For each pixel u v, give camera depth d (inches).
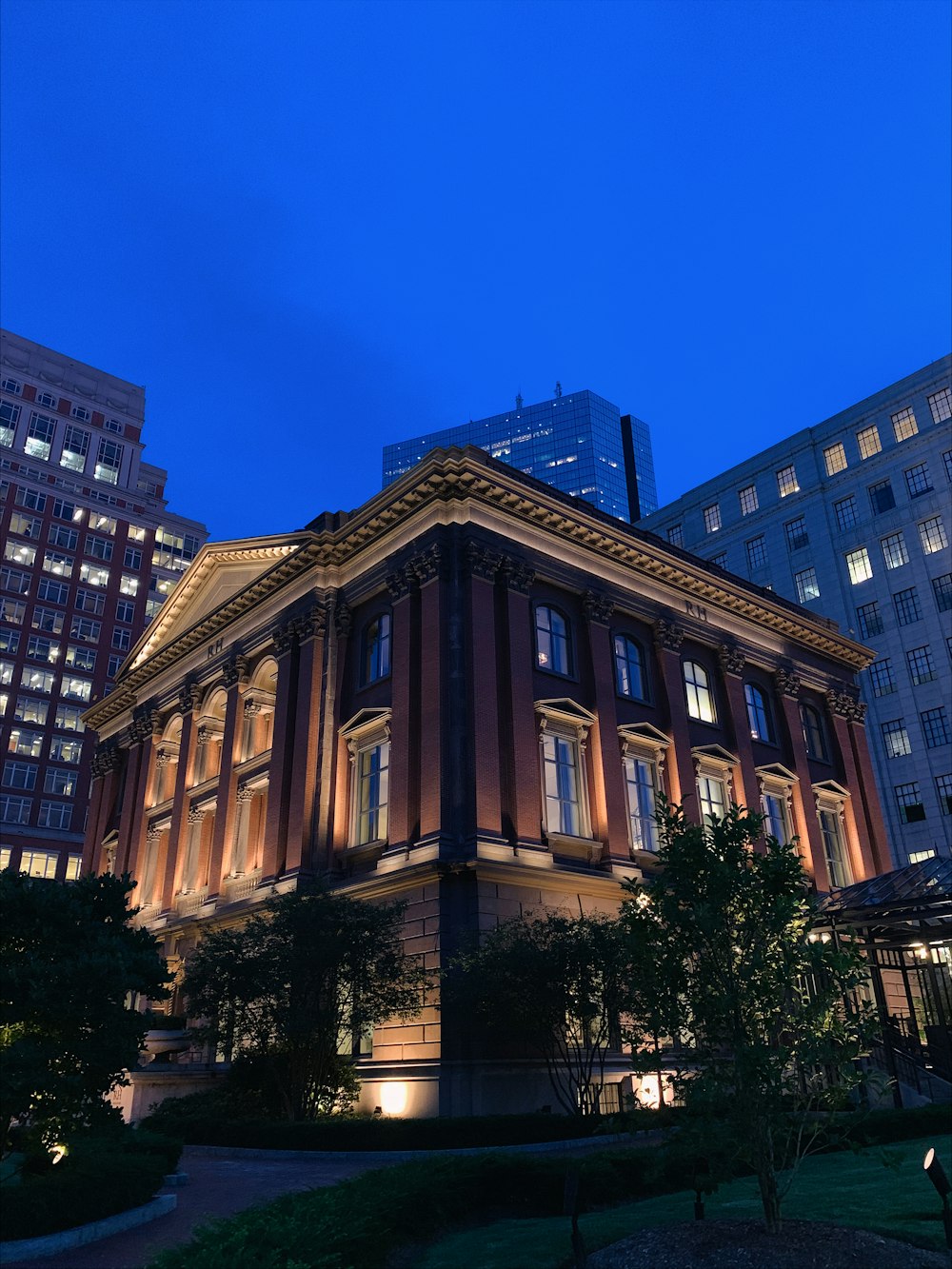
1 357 3737.7
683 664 1582.2
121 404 4010.8
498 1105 1005.2
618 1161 594.6
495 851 1126.4
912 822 2166.6
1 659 3304.6
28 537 3518.7
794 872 451.8
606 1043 1098.7
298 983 1008.9
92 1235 495.2
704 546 2859.3
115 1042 566.6
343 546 1470.2
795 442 2694.4
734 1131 413.4
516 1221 531.8
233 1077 1072.2
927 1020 1333.7
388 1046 1087.0
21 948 595.2
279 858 1344.7
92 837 2037.4
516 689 1244.5
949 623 2225.6
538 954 924.0
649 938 460.1
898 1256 369.1
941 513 2310.5
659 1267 379.6
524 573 1327.5
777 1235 396.2
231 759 1569.9
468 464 1302.9
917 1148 719.1
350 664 1422.2
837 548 2507.4
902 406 2479.1
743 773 1565.0
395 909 1050.7
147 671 1921.8
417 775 1202.6
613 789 1316.4
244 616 1663.4
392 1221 458.6
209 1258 353.1
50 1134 540.7
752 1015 434.0
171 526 3991.1
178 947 1533.0
